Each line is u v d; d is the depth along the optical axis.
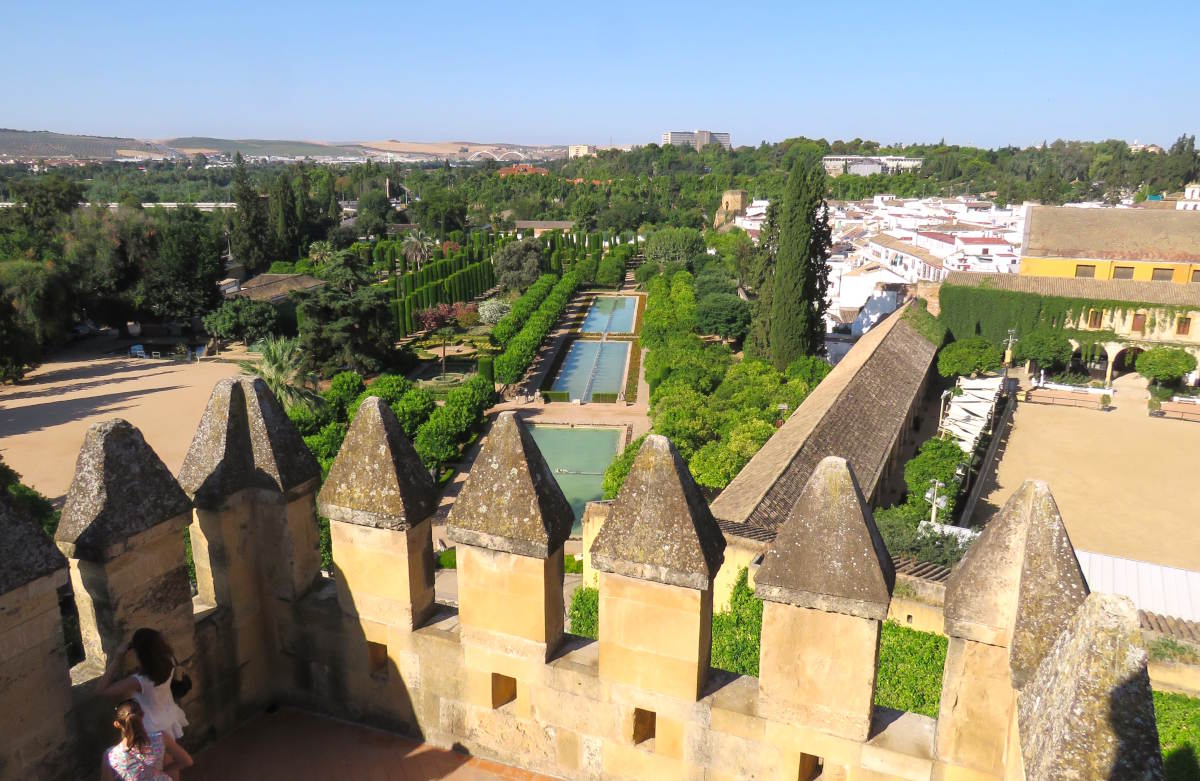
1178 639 19.09
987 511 39.59
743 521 24.55
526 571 7.02
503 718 7.51
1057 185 163.75
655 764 7.02
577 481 46.56
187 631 7.51
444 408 50.22
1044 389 62.31
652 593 6.61
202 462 7.91
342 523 7.70
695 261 122.31
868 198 192.50
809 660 6.27
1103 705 4.21
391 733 8.09
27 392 62.47
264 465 7.92
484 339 85.19
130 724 6.21
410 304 86.88
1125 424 53.91
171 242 80.44
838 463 6.18
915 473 36.62
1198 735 16.52
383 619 7.80
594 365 76.88
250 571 8.20
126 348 78.69
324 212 143.50
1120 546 36.28
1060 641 4.89
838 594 6.00
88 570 6.74
